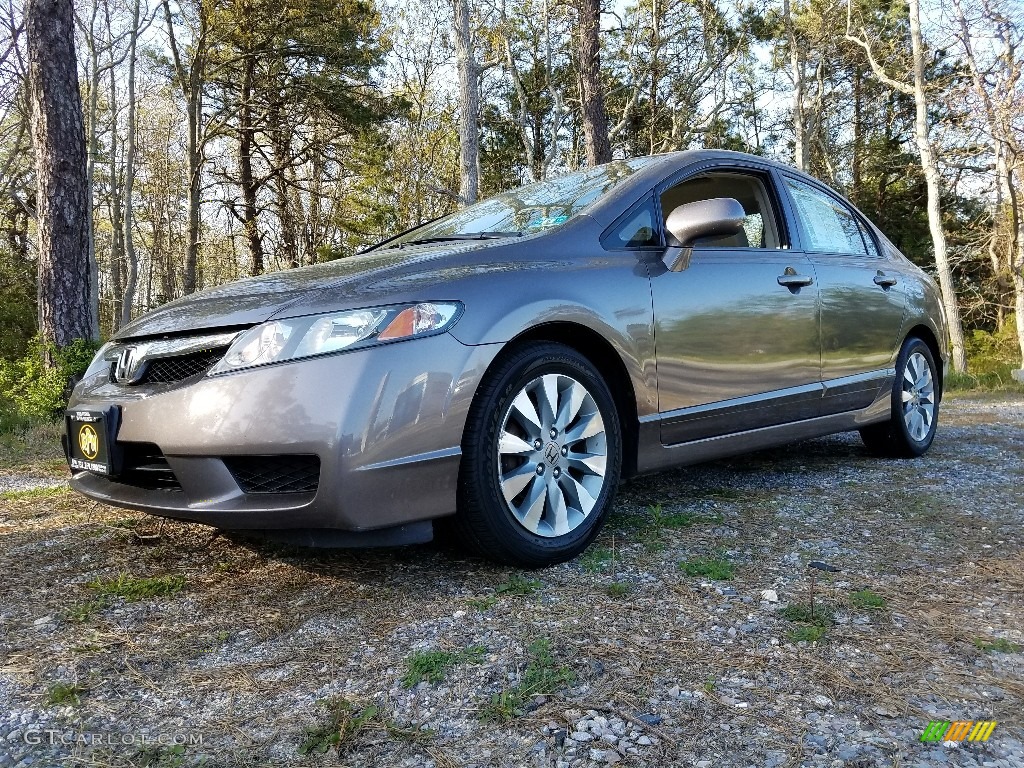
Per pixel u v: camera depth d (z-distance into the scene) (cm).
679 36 2511
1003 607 201
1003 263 1895
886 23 2483
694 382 285
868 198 3125
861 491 334
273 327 209
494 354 221
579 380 247
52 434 613
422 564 241
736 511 300
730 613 196
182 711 154
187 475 212
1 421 671
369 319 208
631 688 157
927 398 427
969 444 470
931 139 1736
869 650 174
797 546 254
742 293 305
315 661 174
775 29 2461
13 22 1836
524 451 231
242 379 206
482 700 153
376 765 132
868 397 379
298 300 216
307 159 2530
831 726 142
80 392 254
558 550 236
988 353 2220
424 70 2592
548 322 236
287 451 200
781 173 367
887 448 416
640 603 204
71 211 780
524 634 185
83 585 229
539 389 237
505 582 222
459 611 201
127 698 160
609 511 255
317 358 203
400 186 2583
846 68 2789
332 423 198
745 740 137
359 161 2502
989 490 335
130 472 228
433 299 216
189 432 209
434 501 212
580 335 256
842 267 368
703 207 269
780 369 322
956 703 150
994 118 1477
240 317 216
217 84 2377
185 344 222
